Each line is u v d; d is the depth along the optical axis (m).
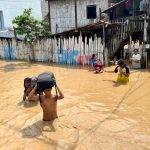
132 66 15.02
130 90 10.76
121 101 9.47
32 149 6.25
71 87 11.77
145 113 8.23
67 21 25.92
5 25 26.22
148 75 13.14
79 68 16.53
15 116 8.52
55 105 7.75
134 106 8.90
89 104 9.27
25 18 20.05
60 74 14.95
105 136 6.69
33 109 9.08
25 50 21.34
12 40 22.08
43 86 7.25
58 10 26.22
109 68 15.51
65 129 7.13
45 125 7.44
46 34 21.02
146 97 9.80
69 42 18.30
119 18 22.44
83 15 24.95
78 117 7.98
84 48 17.58
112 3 24.08
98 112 8.43
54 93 10.81
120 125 7.35
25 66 18.66
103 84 11.94
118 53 17.95
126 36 17.14
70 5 25.42
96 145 6.25
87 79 13.16
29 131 7.22
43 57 20.27
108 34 18.03
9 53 22.62
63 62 19.02
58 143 6.42
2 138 6.98
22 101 10.07
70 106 9.12
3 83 13.48
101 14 24.03
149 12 21.20
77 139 6.57
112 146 6.18
